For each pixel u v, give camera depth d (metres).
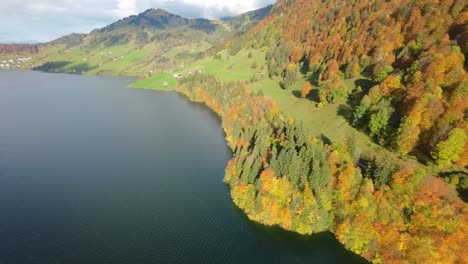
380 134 115.12
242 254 87.12
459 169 92.81
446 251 76.38
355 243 86.31
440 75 111.88
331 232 92.69
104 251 85.69
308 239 91.94
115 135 173.62
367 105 126.69
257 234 94.50
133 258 83.62
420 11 158.75
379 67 149.50
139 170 131.38
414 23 153.62
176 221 99.19
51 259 82.25
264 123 142.50
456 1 143.00
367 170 98.44
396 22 170.00
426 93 105.31
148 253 85.62
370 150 112.56
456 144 91.62
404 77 126.75
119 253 85.12
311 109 159.50
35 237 90.19
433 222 80.31
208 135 176.12
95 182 120.62
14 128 179.62
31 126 184.25
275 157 104.75
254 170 106.56
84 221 97.75
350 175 93.75
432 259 76.56
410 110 106.06
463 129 93.44
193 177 126.62
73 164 135.38
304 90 174.25
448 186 88.69
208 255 86.19
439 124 98.44
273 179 98.81
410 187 85.88
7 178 121.81
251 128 140.25
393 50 157.88
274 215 96.44
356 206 89.62
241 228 96.75
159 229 95.25
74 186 117.31
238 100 187.50
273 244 90.94
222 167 136.00
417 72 118.44
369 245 84.31
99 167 133.12
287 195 96.81
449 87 107.75
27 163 135.12
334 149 108.50
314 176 95.00
